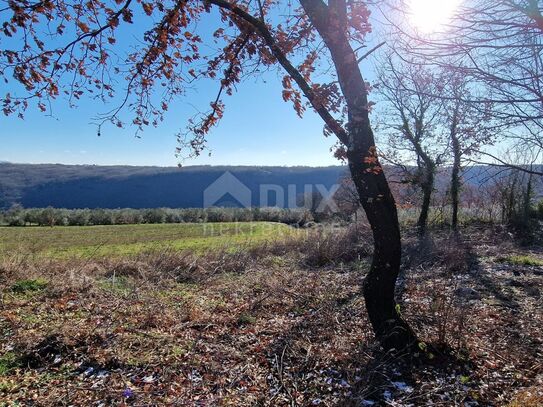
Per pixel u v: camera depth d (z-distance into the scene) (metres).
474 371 4.47
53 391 4.14
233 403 3.99
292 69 4.59
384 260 4.76
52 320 6.10
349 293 7.95
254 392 4.23
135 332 5.64
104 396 4.06
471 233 17.42
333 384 4.35
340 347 5.07
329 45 4.49
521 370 4.52
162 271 9.85
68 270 8.95
